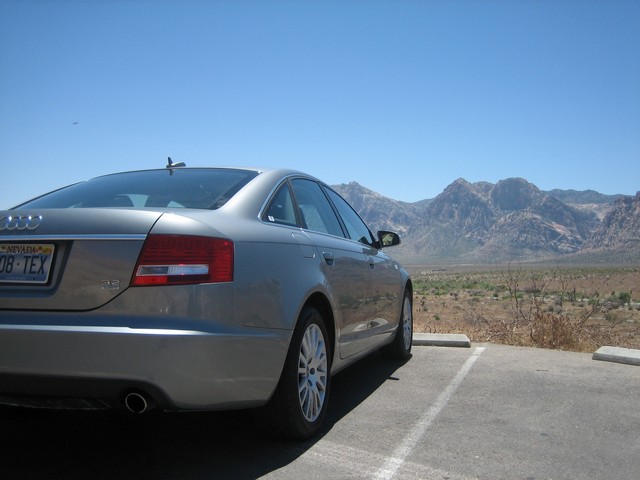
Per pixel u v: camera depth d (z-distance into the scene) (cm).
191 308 302
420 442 387
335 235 485
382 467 342
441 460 355
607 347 690
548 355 698
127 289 299
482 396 507
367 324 506
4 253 321
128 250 303
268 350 337
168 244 305
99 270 303
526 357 685
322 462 347
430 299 4991
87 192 402
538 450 375
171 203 367
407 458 357
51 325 297
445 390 527
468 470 340
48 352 295
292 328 358
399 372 601
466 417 445
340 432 405
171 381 292
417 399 496
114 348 290
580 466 350
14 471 326
